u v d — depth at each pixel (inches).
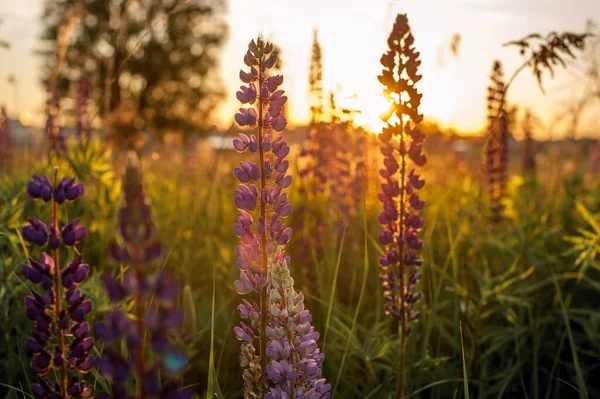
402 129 114.3
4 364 116.4
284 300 78.7
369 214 190.1
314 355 79.9
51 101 203.6
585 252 159.8
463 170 299.0
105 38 989.2
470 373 134.3
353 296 166.7
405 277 115.8
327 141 186.2
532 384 140.6
